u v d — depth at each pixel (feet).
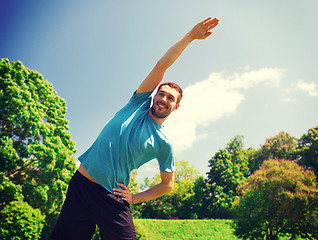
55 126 65.57
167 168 6.46
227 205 141.90
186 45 5.83
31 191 55.52
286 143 171.94
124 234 5.10
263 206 58.08
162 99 5.92
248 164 186.80
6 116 53.06
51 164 57.31
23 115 54.24
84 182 5.21
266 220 58.39
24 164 57.41
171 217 135.54
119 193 5.31
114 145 5.26
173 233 93.91
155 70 5.76
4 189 49.26
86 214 5.12
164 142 6.07
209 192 156.35
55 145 60.34
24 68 60.85
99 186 5.16
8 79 55.26
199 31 5.83
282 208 55.52
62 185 59.31
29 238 44.19
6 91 54.13
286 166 63.46
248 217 60.54
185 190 145.59
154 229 96.68
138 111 5.94
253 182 62.59
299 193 54.24
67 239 5.16
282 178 58.08
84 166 5.28
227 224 102.99
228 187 155.84
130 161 5.55
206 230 97.14
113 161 5.21
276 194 56.49
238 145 177.27
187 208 148.36
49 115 66.44
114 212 5.08
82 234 5.19
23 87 58.18
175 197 146.41
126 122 5.56
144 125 5.87
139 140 5.59
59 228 5.22
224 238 87.66
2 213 45.16
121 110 5.87
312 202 53.31
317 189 55.16
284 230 58.29
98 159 5.15
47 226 61.57
